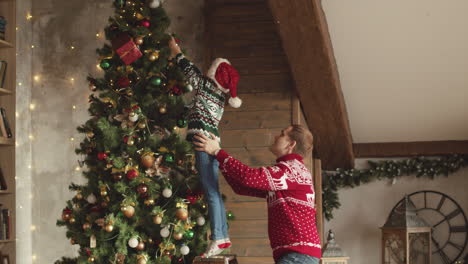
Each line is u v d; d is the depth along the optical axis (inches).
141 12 138.3
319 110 202.8
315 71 180.4
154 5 139.2
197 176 140.0
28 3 214.2
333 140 229.8
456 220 256.7
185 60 131.0
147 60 138.7
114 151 139.3
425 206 260.2
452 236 256.2
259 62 192.1
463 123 240.7
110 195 138.6
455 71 206.4
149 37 139.6
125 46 135.5
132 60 136.3
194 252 143.6
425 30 186.2
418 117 238.2
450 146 252.8
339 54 198.5
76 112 210.8
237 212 188.4
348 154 245.1
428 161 258.1
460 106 228.4
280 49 191.2
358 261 264.5
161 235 136.9
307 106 199.6
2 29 196.7
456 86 215.5
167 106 140.6
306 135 115.9
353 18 180.9
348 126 240.7
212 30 195.0
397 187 264.2
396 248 243.3
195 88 128.1
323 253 202.2
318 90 189.3
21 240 205.8
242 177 108.2
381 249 261.0
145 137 140.5
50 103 212.8
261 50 192.2
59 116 212.1
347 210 267.7
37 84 214.2
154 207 134.4
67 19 213.3
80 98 210.7
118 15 138.8
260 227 187.2
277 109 190.4
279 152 116.7
